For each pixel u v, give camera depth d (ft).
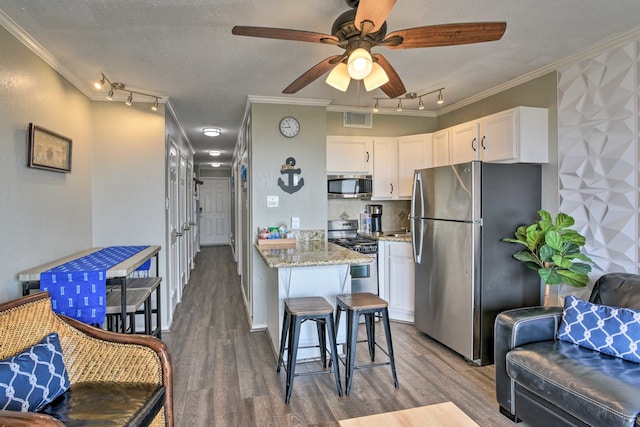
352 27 5.65
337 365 7.84
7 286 6.98
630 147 8.09
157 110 11.98
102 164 11.62
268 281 11.29
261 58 8.86
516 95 10.99
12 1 6.30
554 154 9.83
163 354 5.92
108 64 9.16
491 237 9.45
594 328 6.64
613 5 6.73
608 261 8.63
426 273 11.09
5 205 6.95
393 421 4.74
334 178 13.35
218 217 36.22
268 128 12.29
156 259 11.54
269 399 7.74
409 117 14.75
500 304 9.55
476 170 9.31
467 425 4.65
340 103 13.32
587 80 8.93
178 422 6.93
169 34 7.59
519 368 6.49
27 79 7.71
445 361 9.61
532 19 7.22
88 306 7.16
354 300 8.39
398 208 15.14
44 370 5.19
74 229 10.11
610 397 5.06
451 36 5.56
